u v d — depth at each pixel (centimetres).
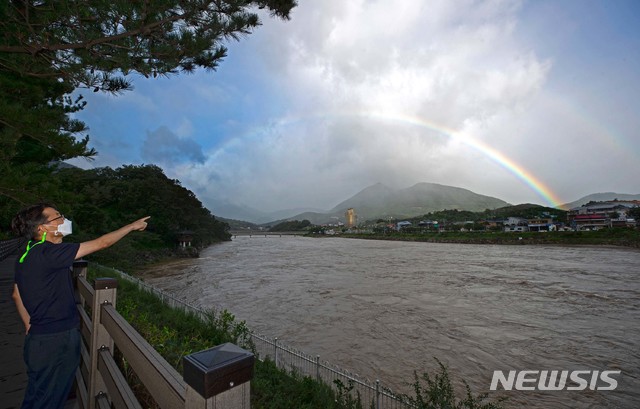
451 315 2044
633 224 9131
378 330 1745
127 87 766
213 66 812
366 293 2728
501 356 1413
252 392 658
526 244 8650
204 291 2853
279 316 2025
